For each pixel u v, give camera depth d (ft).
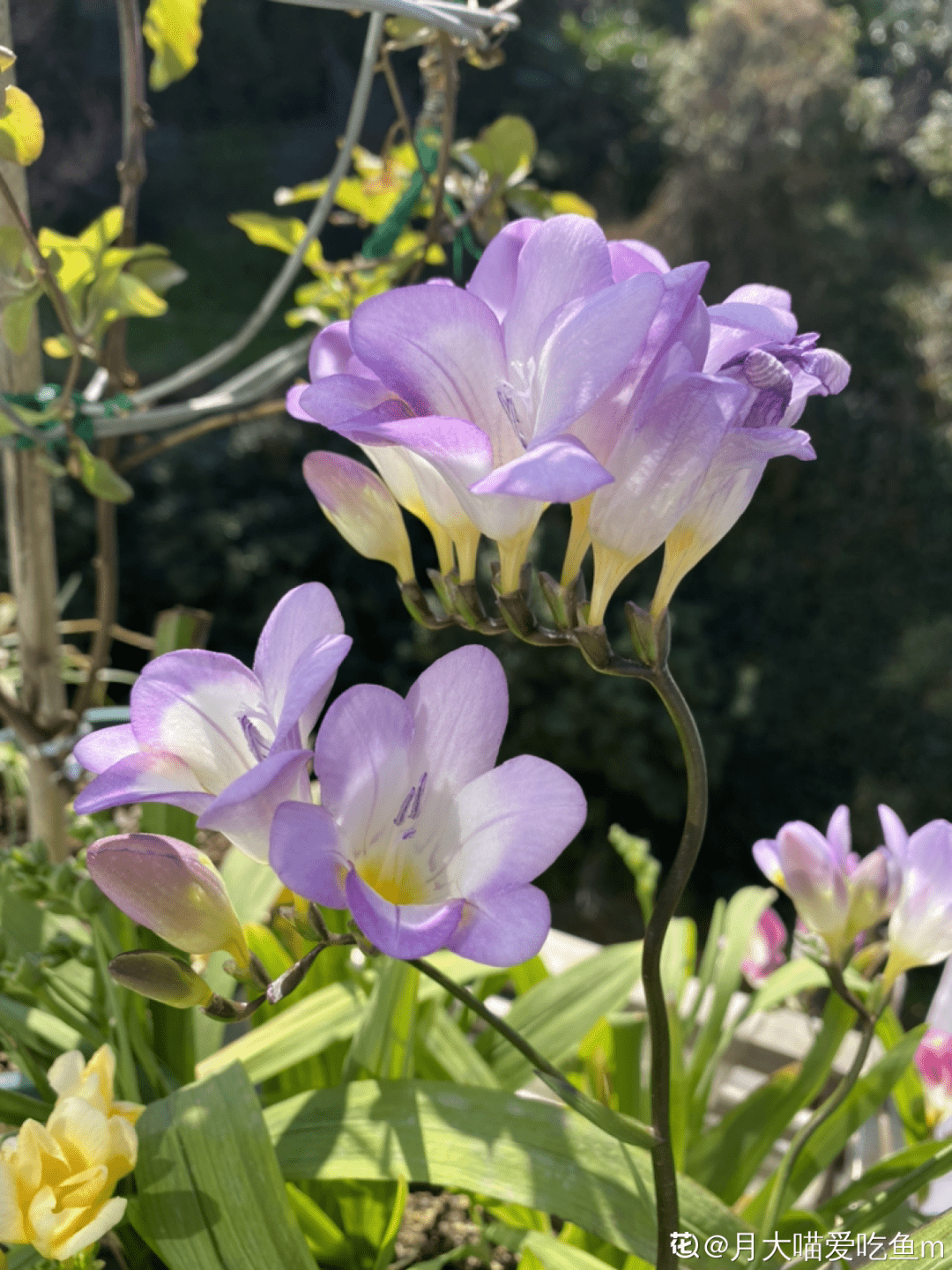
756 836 9.65
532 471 0.87
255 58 16.14
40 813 1.81
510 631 1.02
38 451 1.62
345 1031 1.45
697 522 0.99
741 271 10.78
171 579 9.29
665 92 13.00
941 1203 1.60
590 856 9.28
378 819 0.99
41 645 1.74
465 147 1.99
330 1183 1.42
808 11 10.53
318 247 2.23
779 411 0.96
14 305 1.47
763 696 9.80
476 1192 1.25
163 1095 1.39
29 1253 1.22
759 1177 1.79
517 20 1.63
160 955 1.02
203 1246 1.18
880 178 13.39
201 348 12.34
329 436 10.01
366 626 9.90
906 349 10.49
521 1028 1.53
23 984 1.41
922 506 10.05
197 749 1.02
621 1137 1.04
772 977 1.61
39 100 12.89
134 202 1.68
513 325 0.98
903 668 9.62
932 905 1.22
